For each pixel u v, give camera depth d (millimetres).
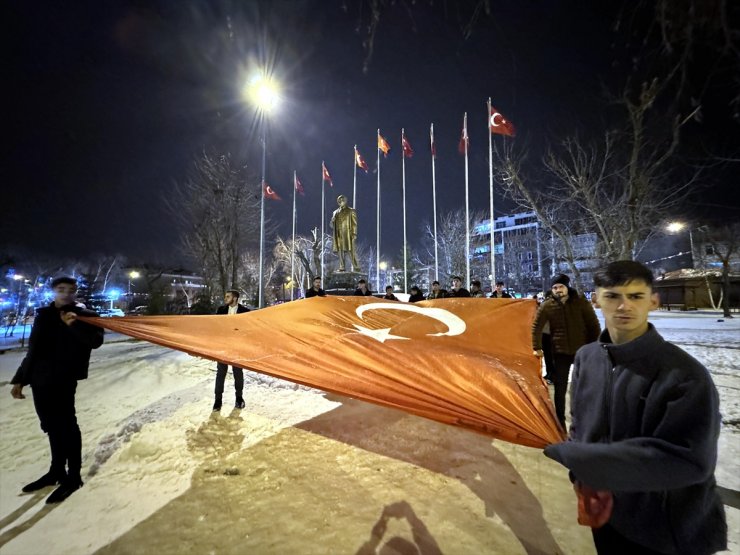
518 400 1947
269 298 40719
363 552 2438
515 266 43281
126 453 3910
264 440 4215
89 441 4309
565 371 4285
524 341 3283
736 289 32281
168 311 26203
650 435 1251
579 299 4293
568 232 13094
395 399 2088
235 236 21656
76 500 3084
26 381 3232
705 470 1109
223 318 3504
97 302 38281
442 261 39719
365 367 2533
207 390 6391
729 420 4668
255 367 2510
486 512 2877
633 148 7883
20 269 36406
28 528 2738
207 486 3256
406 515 2832
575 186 10031
